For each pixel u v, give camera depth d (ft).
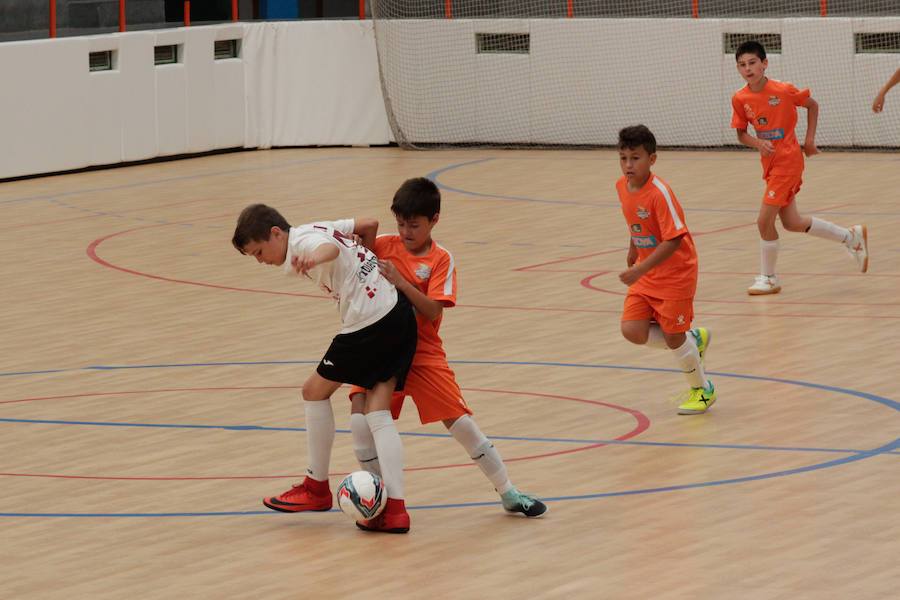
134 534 26.89
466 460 31.37
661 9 95.25
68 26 94.84
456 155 90.22
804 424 33.47
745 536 25.76
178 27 91.35
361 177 80.48
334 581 24.09
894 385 36.73
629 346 42.06
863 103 84.84
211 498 29.12
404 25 92.89
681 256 34.32
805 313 45.85
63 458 32.22
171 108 87.10
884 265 53.47
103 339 44.91
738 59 48.62
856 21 84.28
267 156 90.27
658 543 25.55
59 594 23.59
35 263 58.13
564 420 34.50
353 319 26.71
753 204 68.54
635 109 89.92
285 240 26.61
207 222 66.90
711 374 38.73
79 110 82.33
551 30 90.89
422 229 27.20
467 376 39.01
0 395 38.22
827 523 26.32
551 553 25.23
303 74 93.56
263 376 39.68
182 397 37.58
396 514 26.71
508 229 63.72
